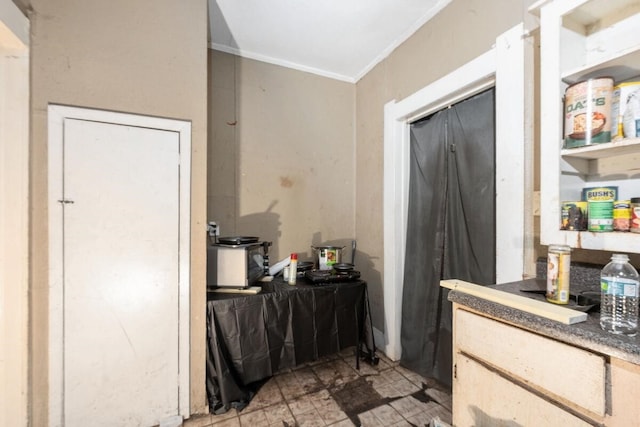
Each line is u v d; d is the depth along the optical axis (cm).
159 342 154
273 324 177
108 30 143
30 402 130
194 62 162
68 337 137
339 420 159
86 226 140
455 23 169
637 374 58
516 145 135
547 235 102
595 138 92
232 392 162
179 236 158
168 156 156
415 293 209
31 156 130
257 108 238
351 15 190
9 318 126
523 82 133
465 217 175
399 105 213
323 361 224
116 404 145
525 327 77
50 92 133
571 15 101
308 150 258
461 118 179
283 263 219
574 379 66
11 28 118
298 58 243
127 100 147
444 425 99
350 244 275
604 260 105
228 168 226
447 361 183
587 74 98
